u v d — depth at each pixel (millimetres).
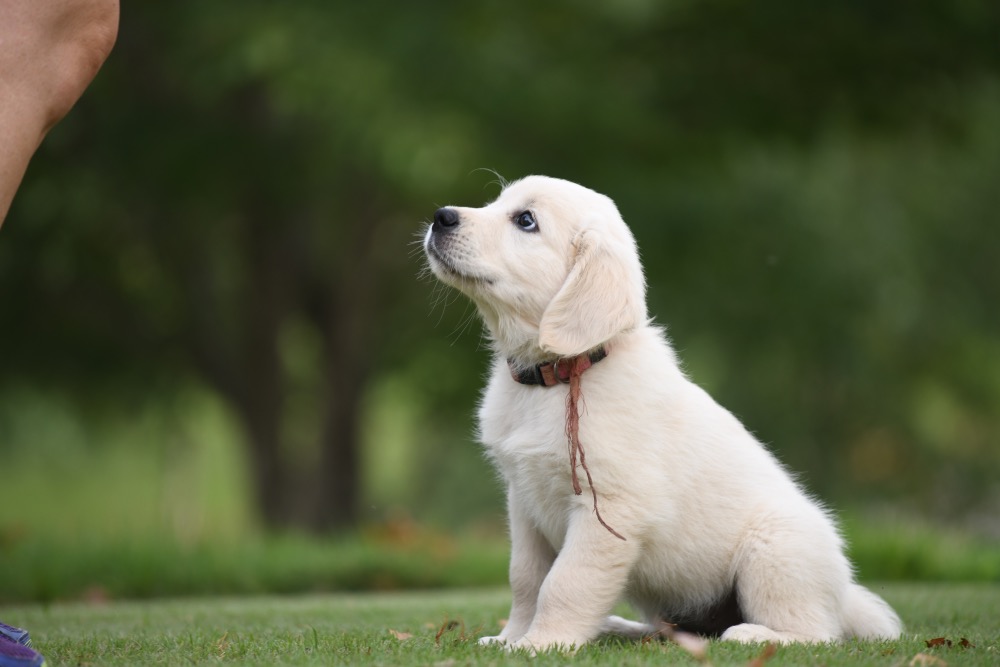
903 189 19797
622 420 4527
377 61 12484
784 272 17266
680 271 16203
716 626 4984
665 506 4555
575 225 4848
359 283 16844
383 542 10156
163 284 17297
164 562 8648
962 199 20438
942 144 14922
